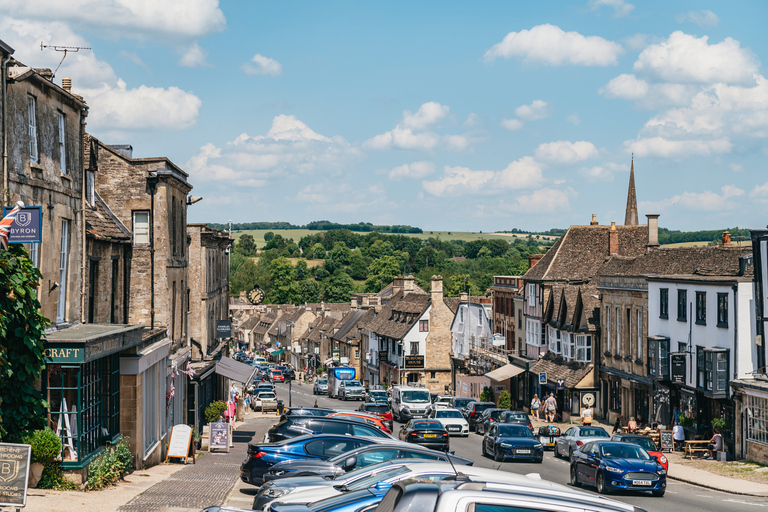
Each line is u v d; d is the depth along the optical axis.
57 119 20.91
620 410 49.72
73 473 17.19
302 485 13.66
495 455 32.50
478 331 80.25
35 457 16.25
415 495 6.58
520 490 6.75
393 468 11.35
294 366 137.38
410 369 86.56
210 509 10.29
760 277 34.28
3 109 17.22
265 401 64.69
